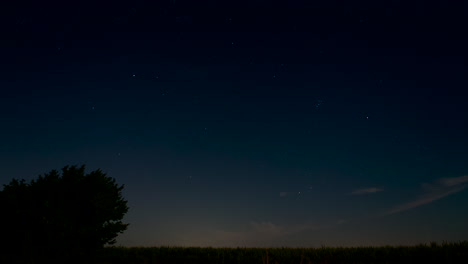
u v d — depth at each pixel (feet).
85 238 69.41
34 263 58.08
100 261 70.59
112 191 76.95
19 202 66.23
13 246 62.69
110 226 72.43
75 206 71.26
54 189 71.15
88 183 74.38
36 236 63.62
